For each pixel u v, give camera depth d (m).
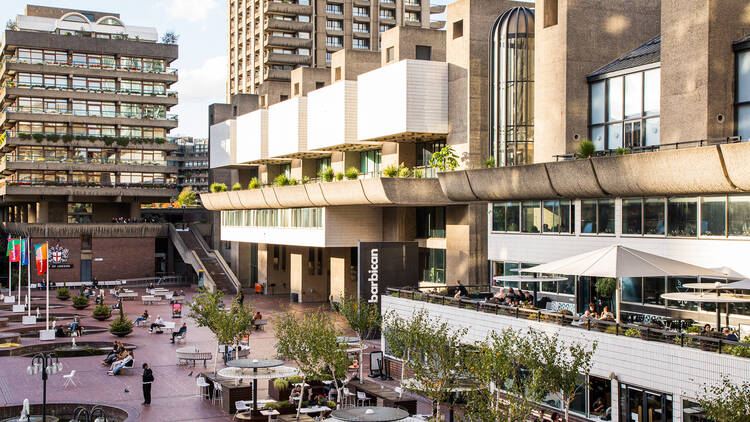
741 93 28.70
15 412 27.75
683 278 27.19
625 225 29.70
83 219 92.00
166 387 31.91
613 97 35.00
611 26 37.00
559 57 36.69
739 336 23.23
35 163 86.56
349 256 57.91
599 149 35.78
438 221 51.44
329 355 25.95
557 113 36.84
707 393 19.70
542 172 32.22
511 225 36.66
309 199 55.97
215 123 84.50
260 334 46.22
